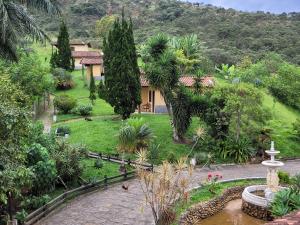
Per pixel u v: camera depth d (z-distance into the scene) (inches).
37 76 1492.4
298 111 1914.4
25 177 582.6
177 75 1245.1
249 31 3678.6
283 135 1487.5
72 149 956.0
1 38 750.5
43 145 911.7
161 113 1673.2
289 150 1402.6
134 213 789.9
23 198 748.6
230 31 3690.9
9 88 653.3
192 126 1434.5
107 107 1791.3
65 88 2132.1
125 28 1384.1
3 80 678.5
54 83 1899.6
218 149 1266.0
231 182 1046.4
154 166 1115.9
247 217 878.4
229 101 1251.2
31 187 785.6
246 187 982.4
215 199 912.9
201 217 848.9
